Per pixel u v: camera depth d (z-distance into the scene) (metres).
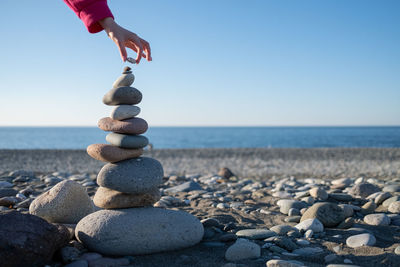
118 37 2.13
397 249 2.33
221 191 5.46
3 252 1.83
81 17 2.17
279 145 36.03
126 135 2.58
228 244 2.60
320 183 6.05
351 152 17.53
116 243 2.28
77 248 2.36
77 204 2.92
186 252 2.41
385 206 3.85
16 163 12.44
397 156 15.31
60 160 13.55
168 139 52.28
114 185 2.49
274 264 2.01
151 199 2.66
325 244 2.63
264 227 3.19
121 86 2.66
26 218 2.09
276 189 5.36
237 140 47.91
